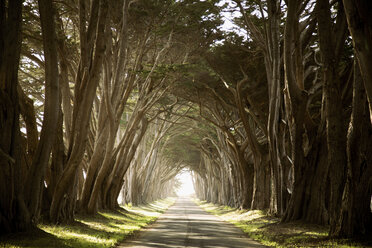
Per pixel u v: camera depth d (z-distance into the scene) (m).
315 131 18.56
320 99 24.55
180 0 22.03
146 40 22.70
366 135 12.20
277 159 23.66
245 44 24.66
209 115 38.34
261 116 28.08
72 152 15.66
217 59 25.59
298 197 18.75
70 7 19.03
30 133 15.13
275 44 20.81
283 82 23.45
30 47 21.84
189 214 36.53
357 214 12.33
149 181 54.97
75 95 16.39
